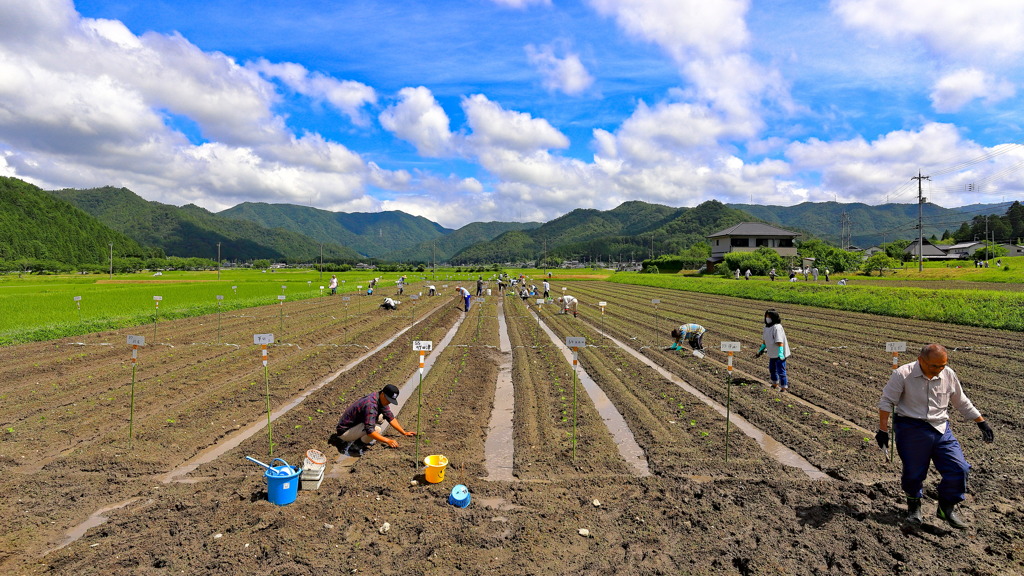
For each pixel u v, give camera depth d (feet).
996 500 20.07
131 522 18.83
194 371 44.16
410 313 93.61
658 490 21.74
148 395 36.76
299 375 43.88
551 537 18.10
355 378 42.42
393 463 24.86
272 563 16.31
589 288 189.16
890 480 22.38
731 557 16.66
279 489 19.94
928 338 57.21
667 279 203.62
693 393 38.11
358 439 26.73
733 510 19.74
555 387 40.55
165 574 15.79
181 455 26.16
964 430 28.17
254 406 34.73
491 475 24.26
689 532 18.28
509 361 52.06
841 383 39.40
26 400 35.09
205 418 32.01
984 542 17.10
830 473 23.59
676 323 77.87
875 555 16.51
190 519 19.01
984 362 43.60
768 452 26.61
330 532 18.29
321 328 71.77
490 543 17.61
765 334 38.32
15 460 25.26
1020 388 35.70
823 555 16.69
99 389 38.17
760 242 255.29
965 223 440.86
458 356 52.80
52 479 22.82
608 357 51.52
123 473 23.82
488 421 33.06
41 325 65.92
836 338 59.41
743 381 40.50
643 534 18.19
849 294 95.04
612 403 36.17
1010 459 23.98
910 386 18.22
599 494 21.49
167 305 95.66
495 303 119.14
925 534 17.62
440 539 17.81
